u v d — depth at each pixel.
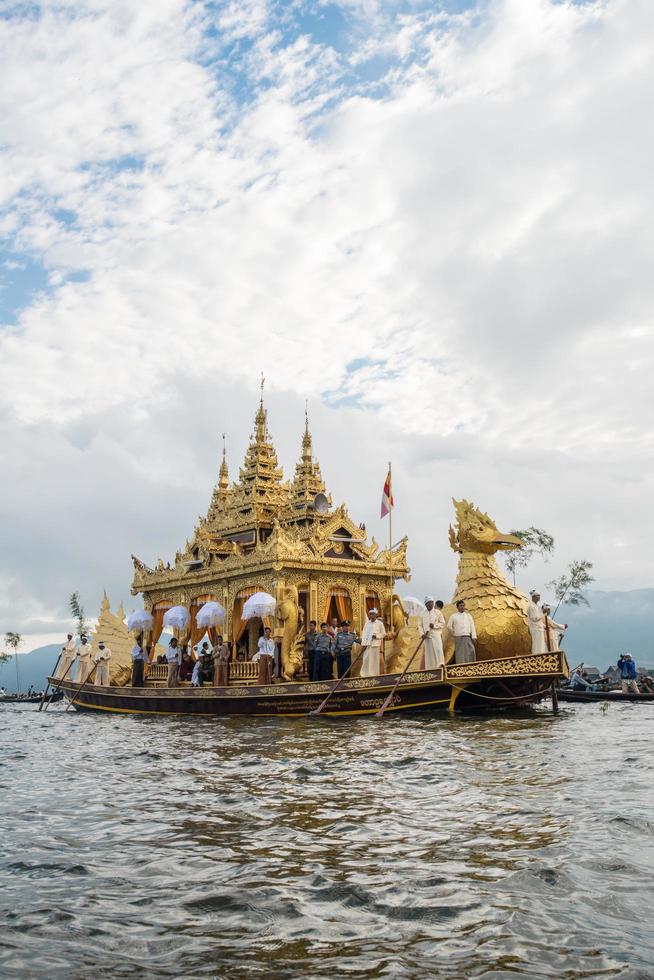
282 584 36.75
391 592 40.09
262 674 34.34
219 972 6.35
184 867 9.24
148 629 43.75
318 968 6.39
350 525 39.81
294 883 8.52
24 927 7.38
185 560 44.47
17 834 11.06
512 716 27.98
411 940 6.93
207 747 20.72
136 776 16.08
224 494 50.12
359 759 17.38
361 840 10.27
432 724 25.25
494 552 32.62
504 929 7.09
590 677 53.44
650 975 6.12
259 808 12.40
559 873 8.52
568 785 13.44
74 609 79.62
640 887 8.09
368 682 28.91
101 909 7.86
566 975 6.16
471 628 29.91
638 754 16.97
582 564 61.94
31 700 65.00
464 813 11.62
